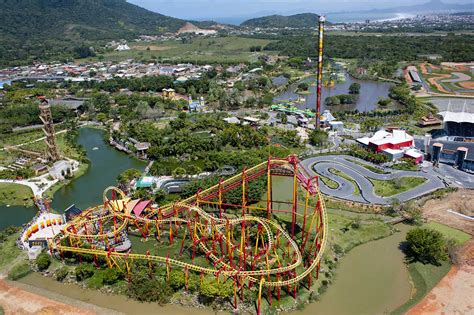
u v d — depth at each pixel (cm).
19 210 18075
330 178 19812
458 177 19525
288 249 13300
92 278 12550
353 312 11062
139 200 16112
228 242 12406
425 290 11738
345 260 13412
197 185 17688
